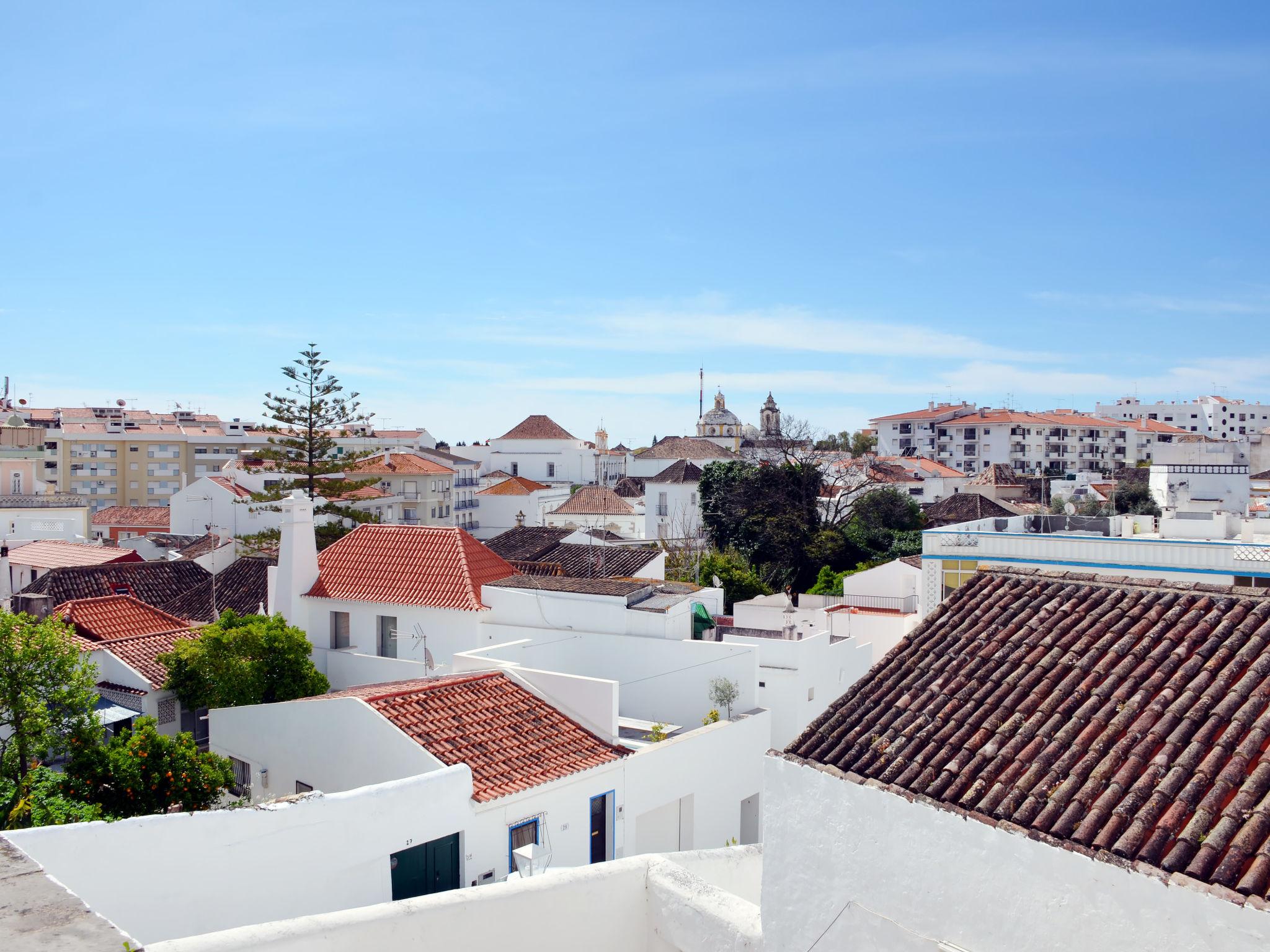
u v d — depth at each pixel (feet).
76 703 58.34
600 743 56.44
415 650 88.63
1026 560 82.53
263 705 60.64
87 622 93.56
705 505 215.72
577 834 51.31
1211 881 20.52
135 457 331.77
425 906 27.45
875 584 129.08
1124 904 21.27
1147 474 285.02
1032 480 288.92
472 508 297.74
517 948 29.19
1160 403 506.07
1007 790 24.94
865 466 244.22
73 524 180.55
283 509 95.50
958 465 384.47
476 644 84.99
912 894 25.17
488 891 28.94
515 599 84.64
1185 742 24.77
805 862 27.78
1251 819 21.72
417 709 54.90
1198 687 26.55
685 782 59.31
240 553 162.71
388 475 263.29
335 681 89.56
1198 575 73.36
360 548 99.91
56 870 32.09
